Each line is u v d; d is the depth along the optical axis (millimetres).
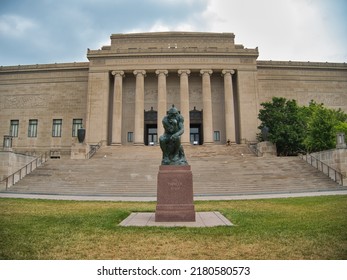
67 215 11953
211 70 49562
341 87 54062
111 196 21344
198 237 8172
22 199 18422
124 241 7793
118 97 49094
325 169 26516
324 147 31516
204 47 51594
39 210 13516
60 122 53062
